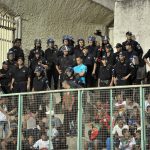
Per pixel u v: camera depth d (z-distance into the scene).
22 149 43.03
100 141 41.34
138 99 40.91
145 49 54.53
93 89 41.81
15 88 48.94
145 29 54.66
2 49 57.44
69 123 42.09
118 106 41.22
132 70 46.69
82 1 58.38
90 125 41.69
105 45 49.84
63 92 42.44
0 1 57.97
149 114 40.59
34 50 51.88
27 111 43.22
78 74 47.84
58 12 59.12
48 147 42.38
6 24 57.81
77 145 41.78
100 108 41.56
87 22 60.00
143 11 54.84
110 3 58.06
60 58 49.59
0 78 49.88
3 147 43.50
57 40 59.50
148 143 40.44
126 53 47.97
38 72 47.91
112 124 41.22
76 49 50.09
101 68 48.06
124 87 41.22
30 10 58.84
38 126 42.78
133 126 40.81
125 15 55.41
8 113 43.66
